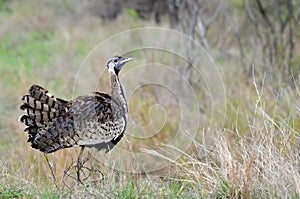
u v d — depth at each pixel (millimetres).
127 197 16719
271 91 26406
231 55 34812
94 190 17000
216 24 36719
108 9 54062
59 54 43781
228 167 17453
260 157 17734
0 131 27422
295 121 22062
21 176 18500
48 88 32781
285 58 30547
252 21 33000
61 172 20641
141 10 53031
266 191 16516
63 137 17156
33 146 17266
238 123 23797
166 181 20078
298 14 31906
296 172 16469
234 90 28562
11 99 32312
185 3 34906
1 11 58719
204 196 17094
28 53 45812
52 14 54875
